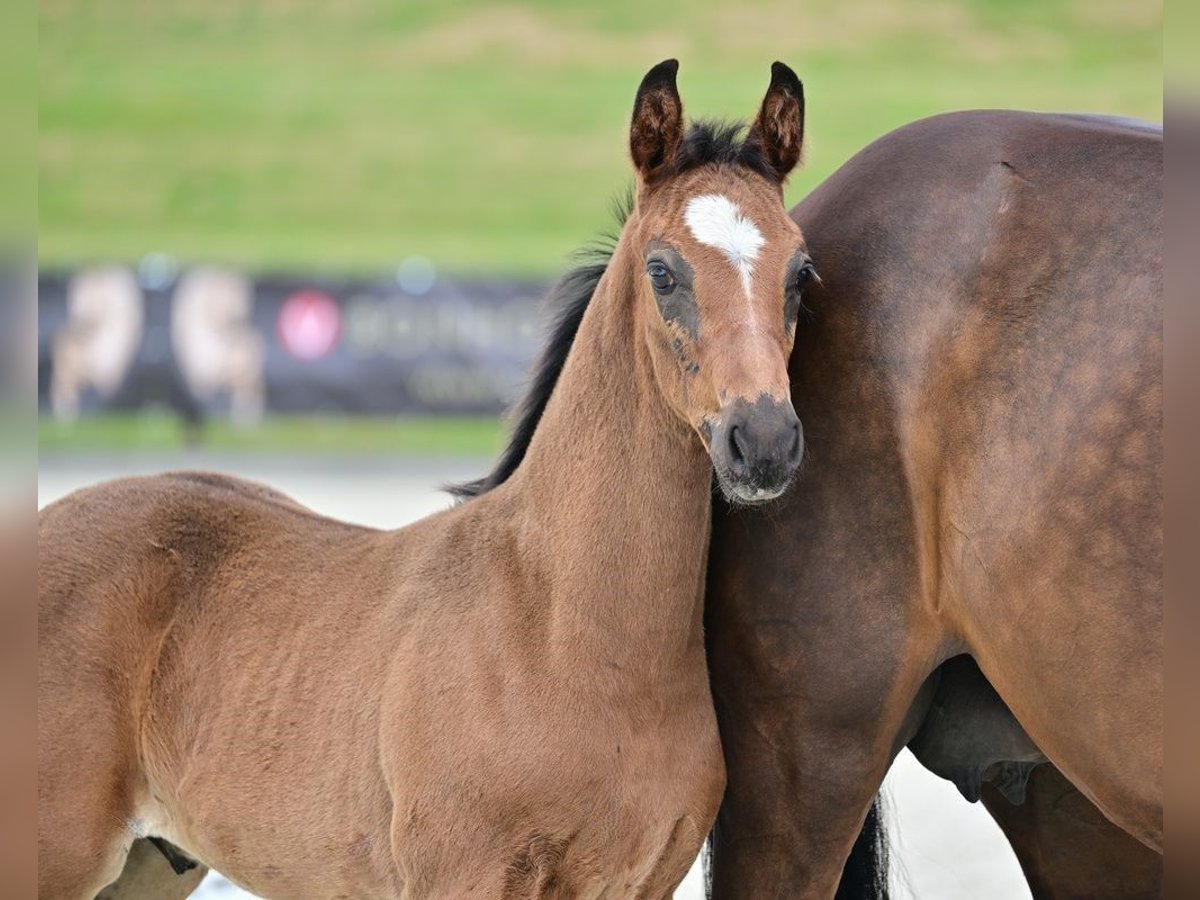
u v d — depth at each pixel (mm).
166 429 29531
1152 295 6160
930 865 10945
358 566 8242
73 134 51875
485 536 7766
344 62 59500
